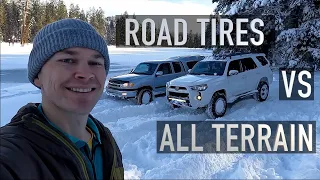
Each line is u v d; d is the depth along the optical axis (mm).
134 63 28047
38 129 1146
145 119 8445
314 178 4480
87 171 1254
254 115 8703
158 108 10023
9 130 1119
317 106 9578
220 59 10039
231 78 9406
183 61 12406
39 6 75500
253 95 10727
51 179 1102
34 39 1315
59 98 1234
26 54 38125
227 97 9266
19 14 76125
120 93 10703
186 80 9078
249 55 10594
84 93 1262
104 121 8508
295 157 5375
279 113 8891
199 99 8641
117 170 1467
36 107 1270
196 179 4508
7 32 76500
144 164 5402
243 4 15734
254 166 4926
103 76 1354
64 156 1160
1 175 993
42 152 1113
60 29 1246
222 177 4570
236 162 5074
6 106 9422
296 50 15930
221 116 9000
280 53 17422
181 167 4684
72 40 1236
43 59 1244
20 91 12188
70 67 1241
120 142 6531
